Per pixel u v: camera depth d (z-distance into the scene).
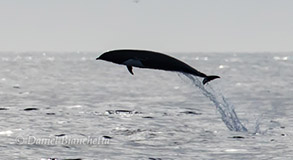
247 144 55.56
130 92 137.88
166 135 61.31
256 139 58.97
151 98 118.31
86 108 92.69
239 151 51.50
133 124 70.50
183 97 121.81
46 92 133.62
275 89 150.88
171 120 75.62
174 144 55.22
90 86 161.25
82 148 52.38
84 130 64.31
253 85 170.00
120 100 112.00
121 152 50.50
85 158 47.38
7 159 46.38
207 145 54.75
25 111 85.75
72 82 182.00
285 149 52.53
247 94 132.38
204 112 87.62
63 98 115.69
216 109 93.12
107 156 48.38
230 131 65.31
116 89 149.62
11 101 105.56
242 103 106.88
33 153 49.25
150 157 48.12
